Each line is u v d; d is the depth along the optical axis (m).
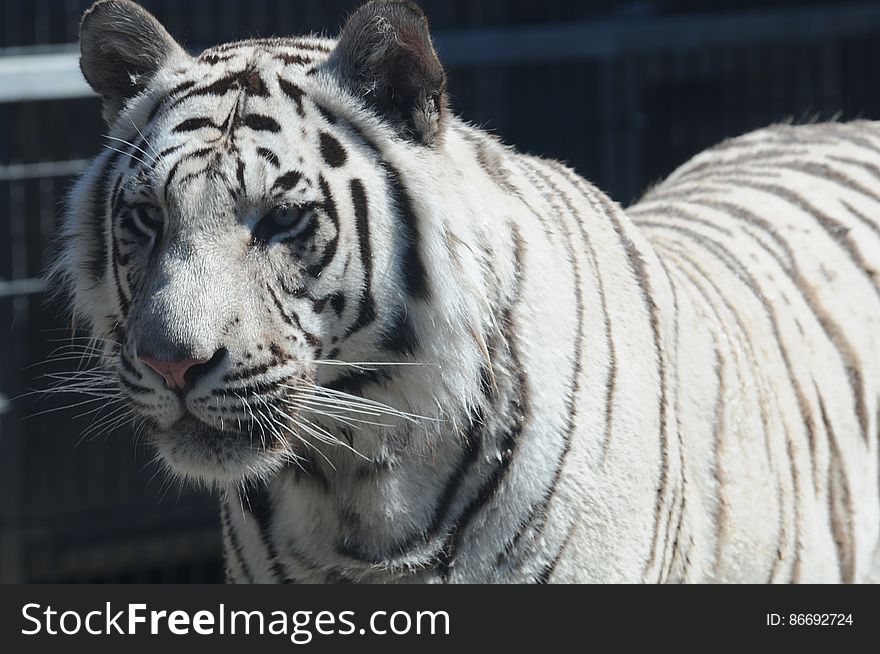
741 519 5.89
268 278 4.80
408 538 5.20
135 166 5.00
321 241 4.84
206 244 4.76
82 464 11.32
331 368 5.01
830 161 7.20
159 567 11.38
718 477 5.80
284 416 4.86
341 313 4.91
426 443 5.07
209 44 12.31
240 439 4.88
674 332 5.73
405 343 4.96
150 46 5.22
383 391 5.04
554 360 5.16
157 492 11.45
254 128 4.86
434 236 4.89
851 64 13.55
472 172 5.15
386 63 4.96
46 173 10.24
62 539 11.16
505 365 5.06
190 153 4.84
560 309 5.21
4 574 10.56
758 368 6.09
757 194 6.97
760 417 6.01
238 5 12.38
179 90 5.08
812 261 6.64
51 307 10.91
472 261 4.93
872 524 6.55
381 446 5.10
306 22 12.55
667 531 5.46
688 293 5.99
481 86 12.05
